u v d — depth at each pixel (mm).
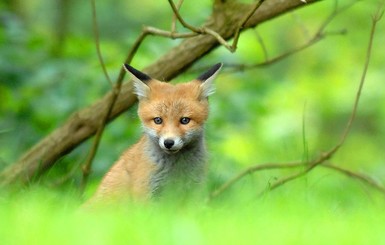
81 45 17141
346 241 6961
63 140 13109
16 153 16266
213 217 8547
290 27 29719
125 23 27547
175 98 10344
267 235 7113
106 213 8867
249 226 7637
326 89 30500
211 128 16891
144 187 9969
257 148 23734
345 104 30828
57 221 7629
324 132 31641
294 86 29344
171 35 11859
